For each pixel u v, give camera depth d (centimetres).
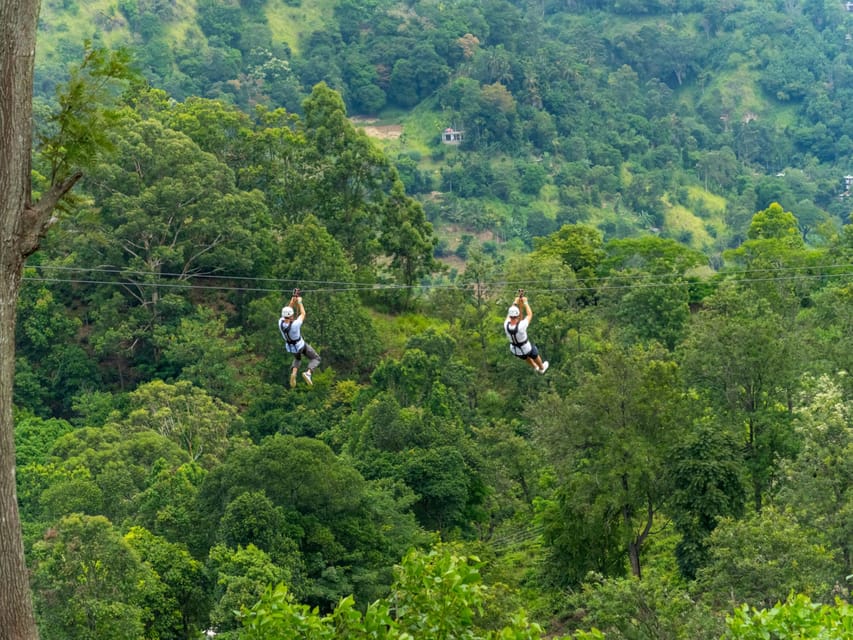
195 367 11088
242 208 12262
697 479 6819
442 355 11100
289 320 3406
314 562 6556
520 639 2414
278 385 11119
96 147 2406
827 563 5131
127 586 5784
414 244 13862
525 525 9288
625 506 7106
